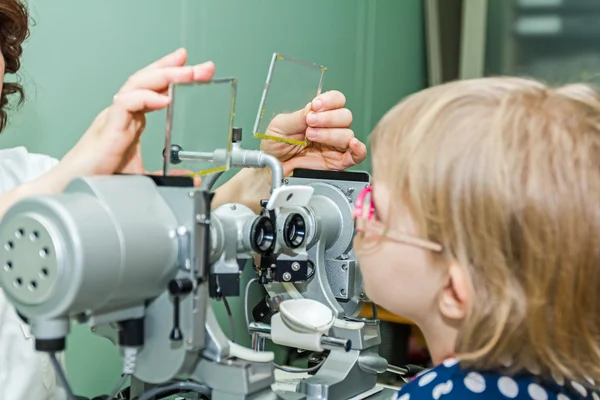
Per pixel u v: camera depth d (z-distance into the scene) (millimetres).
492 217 685
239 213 880
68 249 639
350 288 1155
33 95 1346
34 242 652
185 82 850
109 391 1492
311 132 1236
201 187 778
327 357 1155
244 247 863
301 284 1135
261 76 1816
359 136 2252
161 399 1095
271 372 838
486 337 717
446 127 726
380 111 2359
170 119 834
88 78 1430
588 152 691
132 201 717
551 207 673
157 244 719
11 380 1126
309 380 1092
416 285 774
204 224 752
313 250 1122
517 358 732
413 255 759
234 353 828
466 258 713
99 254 653
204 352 807
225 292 828
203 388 814
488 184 686
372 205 813
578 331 710
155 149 1540
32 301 658
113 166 881
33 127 1358
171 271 746
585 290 696
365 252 811
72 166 853
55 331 677
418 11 2568
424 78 2648
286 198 883
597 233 683
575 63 2484
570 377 729
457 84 781
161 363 776
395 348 2066
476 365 745
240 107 1750
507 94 739
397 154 760
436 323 800
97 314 713
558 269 685
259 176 1281
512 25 2576
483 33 2590
